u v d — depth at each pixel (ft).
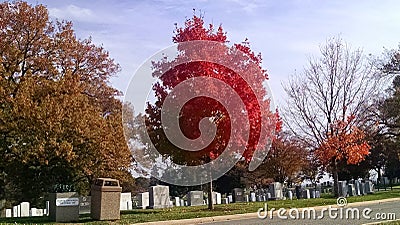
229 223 57.98
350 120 106.52
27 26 104.63
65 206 63.67
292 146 151.23
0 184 105.91
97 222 61.05
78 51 115.75
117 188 64.75
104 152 89.45
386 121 139.33
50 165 95.45
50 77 105.09
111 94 123.13
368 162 177.68
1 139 82.48
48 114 82.17
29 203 112.16
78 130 84.02
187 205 103.55
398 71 141.69
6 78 95.20
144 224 58.70
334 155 106.52
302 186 160.25
